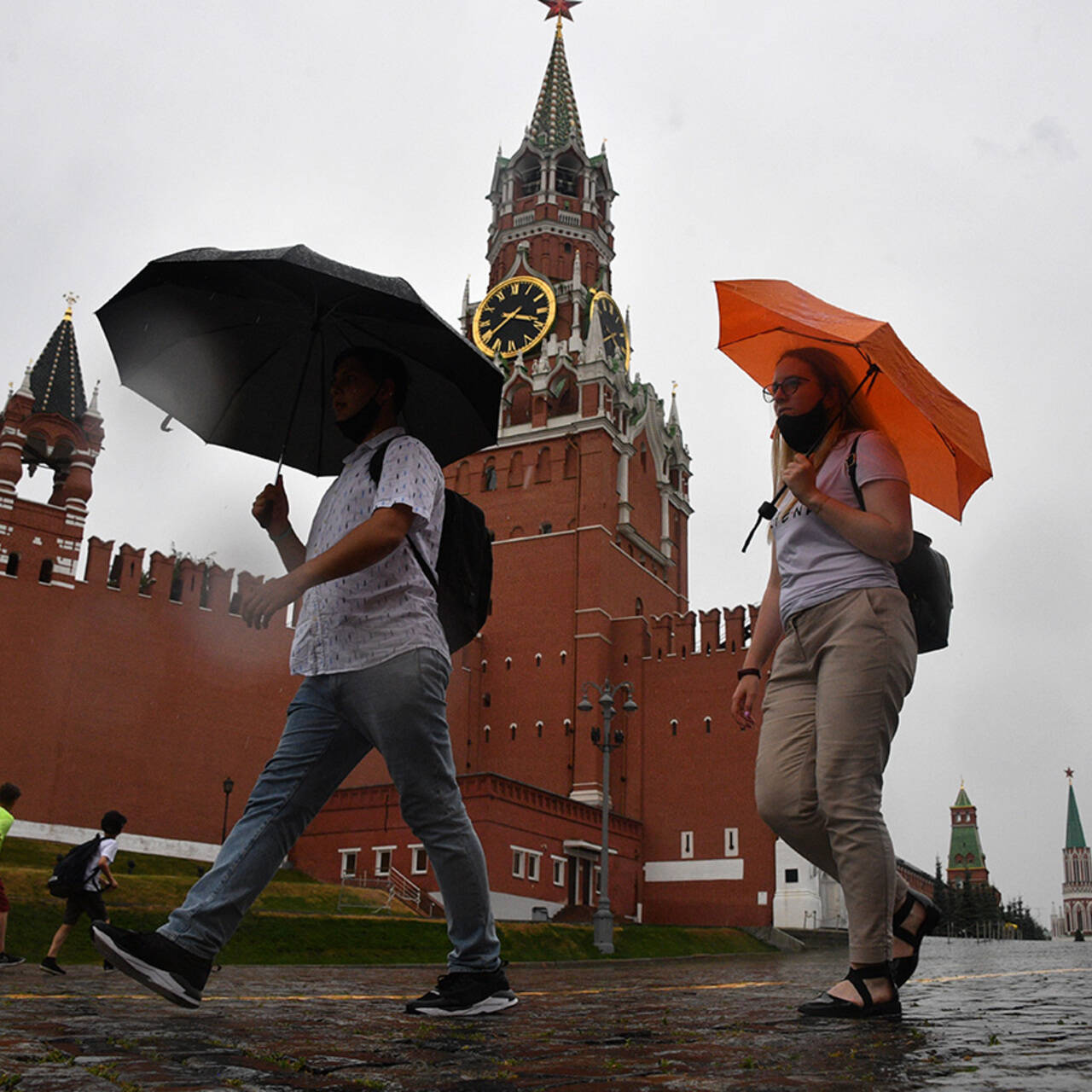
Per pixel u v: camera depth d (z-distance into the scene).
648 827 54.94
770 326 5.89
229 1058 3.60
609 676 58.06
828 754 5.25
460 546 5.51
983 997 7.05
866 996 5.11
